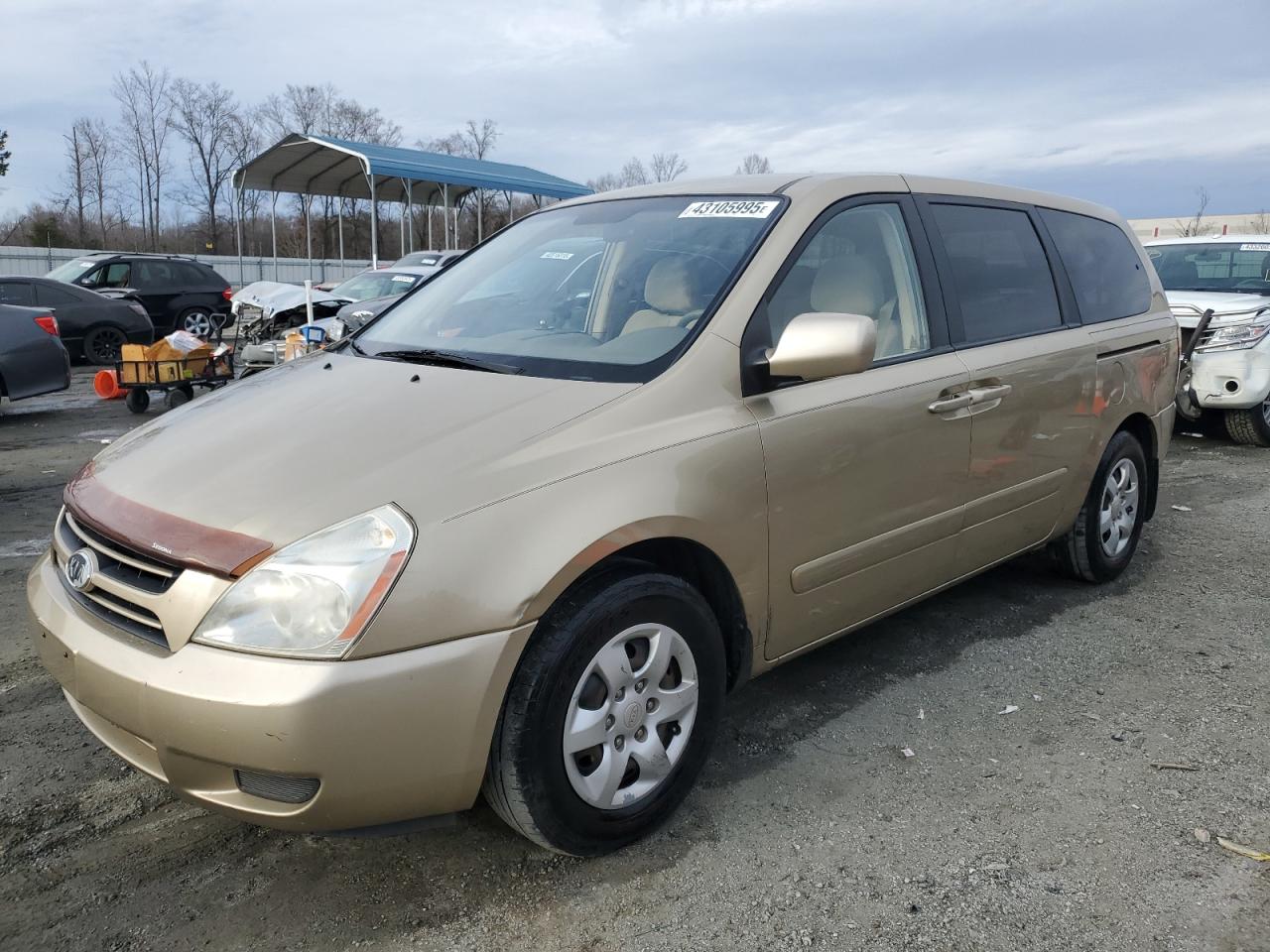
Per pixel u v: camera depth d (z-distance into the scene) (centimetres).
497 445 234
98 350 1455
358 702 200
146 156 5134
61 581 248
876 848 254
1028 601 441
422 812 218
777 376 274
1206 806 274
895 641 396
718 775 291
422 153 2402
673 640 252
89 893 236
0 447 813
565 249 345
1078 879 241
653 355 273
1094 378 410
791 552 283
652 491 242
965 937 220
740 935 221
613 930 223
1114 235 471
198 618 206
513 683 222
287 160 2316
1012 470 369
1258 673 365
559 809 231
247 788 207
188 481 235
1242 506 617
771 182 331
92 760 299
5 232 5038
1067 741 313
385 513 212
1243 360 792
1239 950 216
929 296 343
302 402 273
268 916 228
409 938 221
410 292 380
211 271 1791
